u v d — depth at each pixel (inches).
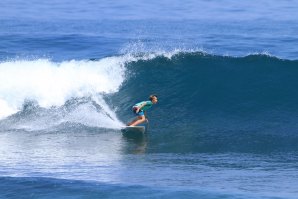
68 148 2509.8
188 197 1838.1
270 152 2445.9
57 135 2689.5
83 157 2380.7
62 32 5132.9
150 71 3275.1
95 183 1973.4
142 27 5502.0
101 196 1856.5
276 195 1849.2
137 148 2509.8
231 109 3014.3
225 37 4963.1
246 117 2947.8
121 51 4360.2
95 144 2564.0
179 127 2805.1
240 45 4598.9
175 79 3230.8
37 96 3026.6
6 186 1947.6
